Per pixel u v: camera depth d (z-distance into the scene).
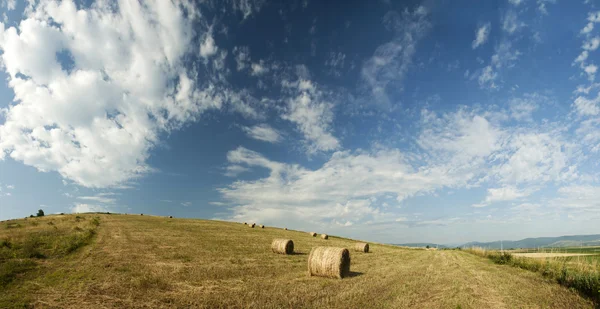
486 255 32.12
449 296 12.05
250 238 39.09
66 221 45.97
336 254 16.56
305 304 10.59
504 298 11.89
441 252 40.53
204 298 11.18
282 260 22.78
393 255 32.28
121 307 10.10
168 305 10.39
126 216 69.44
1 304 10.10
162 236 34.28
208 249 26.00
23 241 22.73
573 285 13.97
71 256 19.45
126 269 16.03
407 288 13.44
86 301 10.66
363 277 16.48
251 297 11.42
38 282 13.07
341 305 10.48
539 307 10.70
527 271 19.50
